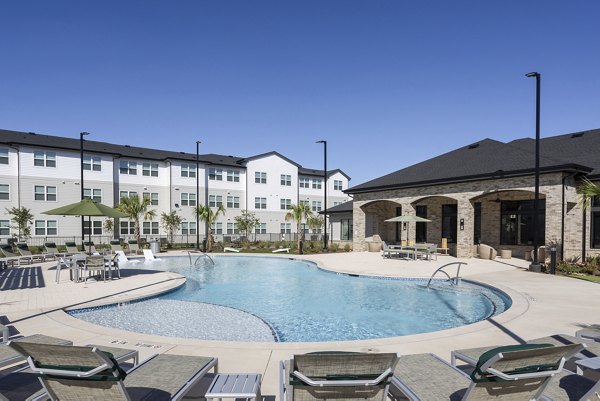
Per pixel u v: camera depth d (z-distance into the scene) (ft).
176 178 127.24
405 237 93.20
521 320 25.54
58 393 10.47
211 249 98.78
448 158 90.33
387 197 85.87
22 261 65.00
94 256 44.52
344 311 34.27
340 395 10.28
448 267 57.72
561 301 31.53
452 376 12.40
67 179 106.42
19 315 27.20
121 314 31.73
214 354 18.98
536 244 51.16
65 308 30.17
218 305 35.78
